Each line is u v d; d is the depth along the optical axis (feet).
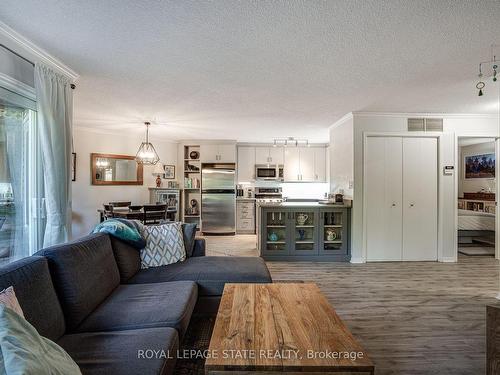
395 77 9.27
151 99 11.75
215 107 12.95
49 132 7.61
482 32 6.50
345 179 15.15
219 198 22.44
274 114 14.24
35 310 4.25
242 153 23.88
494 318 4.83
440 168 14.20
